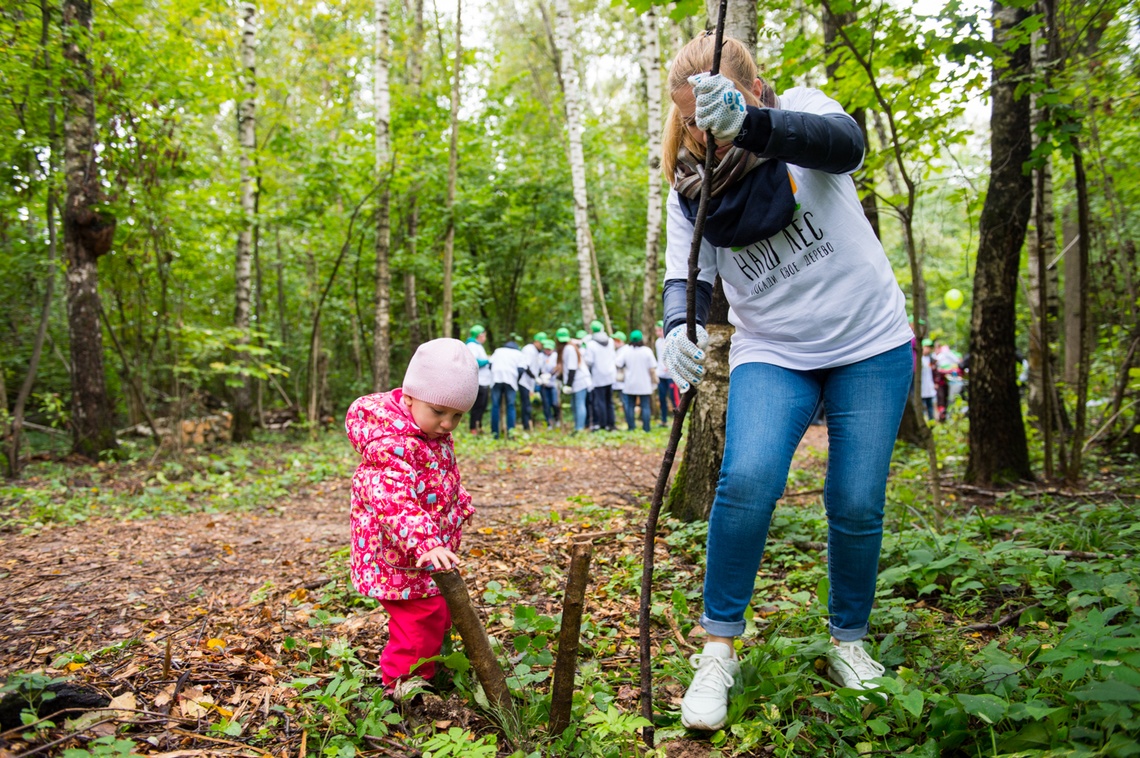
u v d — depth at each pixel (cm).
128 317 1250
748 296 233
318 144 1466
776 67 539
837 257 221
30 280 1232
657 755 205
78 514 648
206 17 1157
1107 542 375
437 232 1769
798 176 218
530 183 1850
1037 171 579
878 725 202
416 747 218
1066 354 1044
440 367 238
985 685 211
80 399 976
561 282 2152
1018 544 380
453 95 1421
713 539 227
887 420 226
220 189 1195
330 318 1881
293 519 648
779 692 226
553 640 291
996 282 604
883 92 520
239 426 1300
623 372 1364
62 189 949
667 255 245
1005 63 498
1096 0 535
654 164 1440
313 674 274
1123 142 708
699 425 480
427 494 242
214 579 440
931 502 530
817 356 229
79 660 289
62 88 896
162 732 226
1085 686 195
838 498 229
